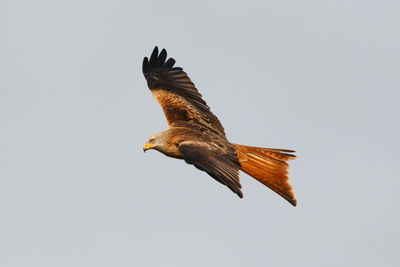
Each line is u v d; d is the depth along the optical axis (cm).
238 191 1537
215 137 1764
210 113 1928
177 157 1784
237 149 1712
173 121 1906
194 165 1602
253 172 1675
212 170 1579
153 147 1781
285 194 1661
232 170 1599
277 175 1677
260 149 1706
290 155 1692
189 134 1772
